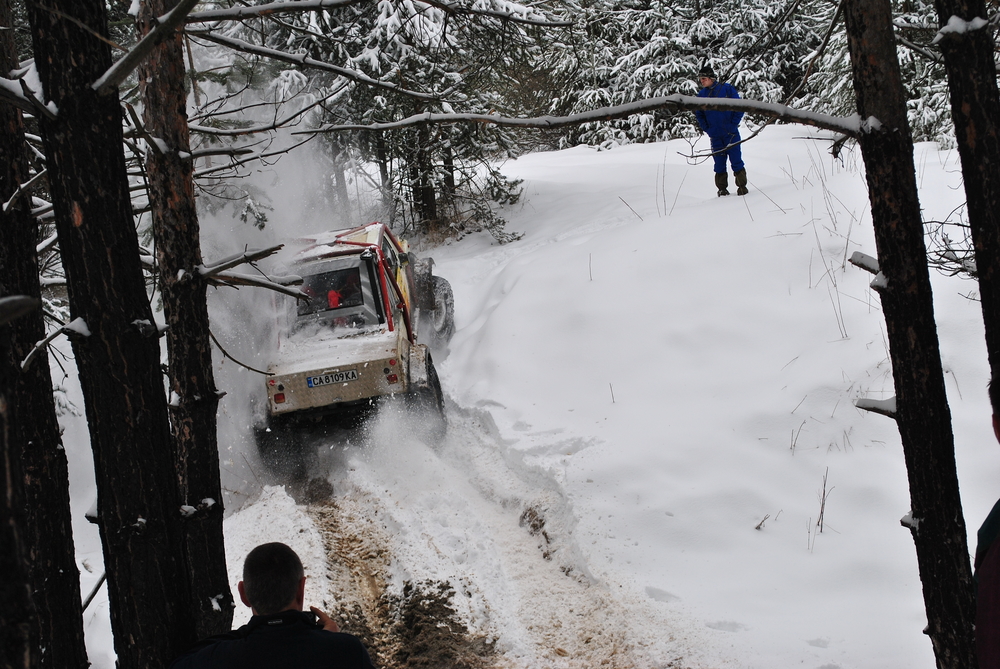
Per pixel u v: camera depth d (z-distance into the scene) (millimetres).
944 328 5824
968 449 5086
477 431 7164
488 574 5148
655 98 2287
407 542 5562
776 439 5621
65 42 1898
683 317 7035
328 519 6133
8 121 2434
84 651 2617
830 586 4523
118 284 1981
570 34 4203
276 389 6871
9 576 1052
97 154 1943
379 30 7027
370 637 4727
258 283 2865
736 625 4297
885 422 5418
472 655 4422
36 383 2498
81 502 6941
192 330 2805
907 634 4023
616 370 6895
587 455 5988
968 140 2029
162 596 2086
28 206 2488
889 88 2096
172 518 2109
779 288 6945
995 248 2018
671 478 5543
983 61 1994
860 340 6055
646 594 4645
